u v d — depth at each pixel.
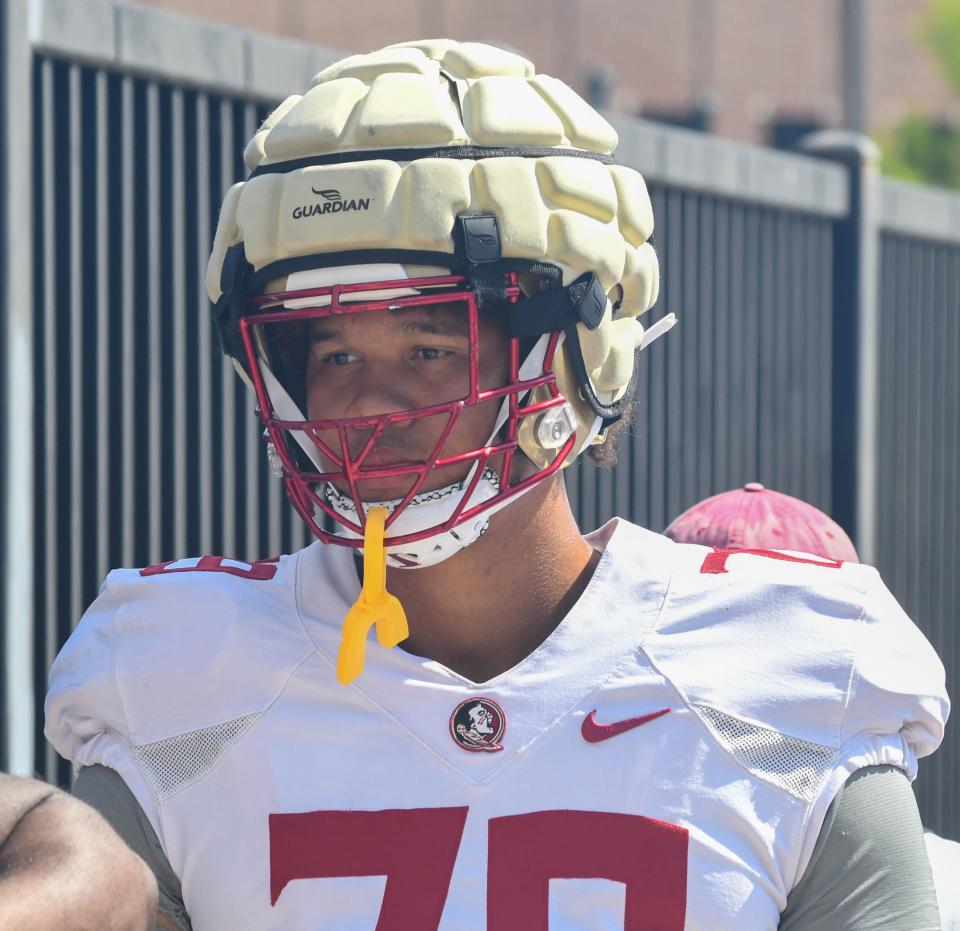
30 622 11.02
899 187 19.00
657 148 15.45
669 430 15.92
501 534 5.96
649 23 62.94
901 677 5.92
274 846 5.80
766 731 5.79
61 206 11.43
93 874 4.55
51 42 11.12
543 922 5.58
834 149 18.12
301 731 5.93
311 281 5.68
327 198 5.61
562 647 5.96
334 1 48.62
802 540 7.45
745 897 5.60
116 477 11.71
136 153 11.88
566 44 59.47
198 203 12.31
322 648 6.04
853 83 40.97
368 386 5.68
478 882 5.65
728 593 6.07
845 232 18.19
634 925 5.58
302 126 5.78
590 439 6.25
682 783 5.72
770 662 5.91
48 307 11.30
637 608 6.05
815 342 17.95
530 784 5.75
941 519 20.16
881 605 6.12
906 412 19.45
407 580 6.06
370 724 5.89
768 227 17.23
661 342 15.79
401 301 5.59
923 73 76.94
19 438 10.87
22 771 10.95
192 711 6.04
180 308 12.15
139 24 11.72
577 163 5.89
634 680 5.88
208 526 12.30
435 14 53.25
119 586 6.35
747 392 16.94
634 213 6.19
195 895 5.92
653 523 15.77
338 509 5.80
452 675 5.93
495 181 5.66
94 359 11.58
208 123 12.41
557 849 5.66
